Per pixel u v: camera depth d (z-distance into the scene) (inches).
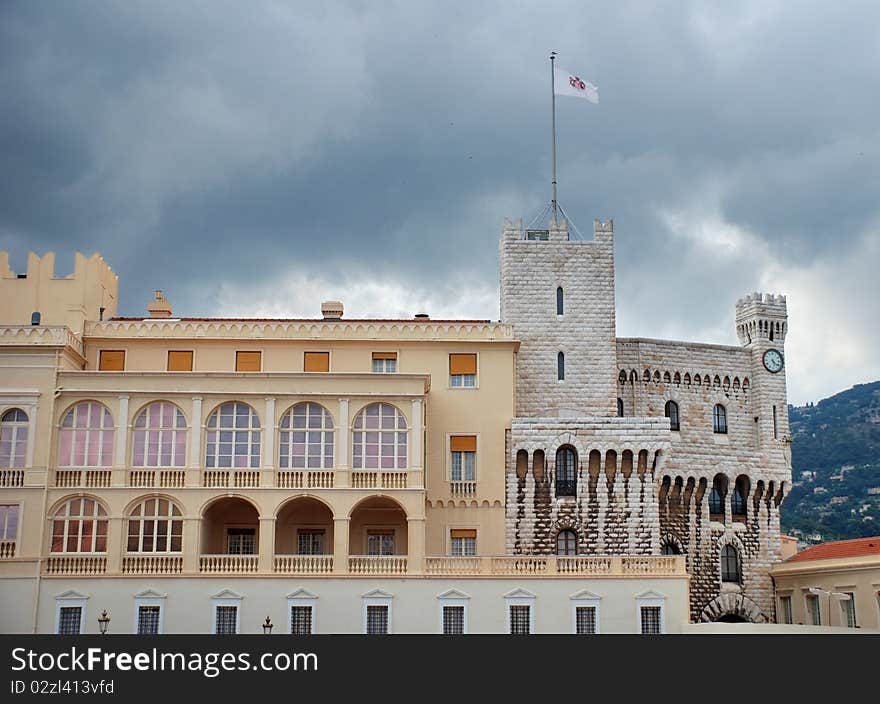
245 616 2500.0
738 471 3403.1
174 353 2876.5
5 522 2514.8
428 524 2792.8
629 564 2583.7
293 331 2901.1
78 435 2576.3
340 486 2578.7
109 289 3154.5
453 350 2896.2
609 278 3127.5
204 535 2583.7
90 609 2484.0
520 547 2810.0
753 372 3516.2
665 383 3358.8
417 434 2615.7
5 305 2955.2
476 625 2522.1
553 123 3257.9
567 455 2903.5
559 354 3080.7
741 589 3339.1
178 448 2581.2
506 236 3139.8
